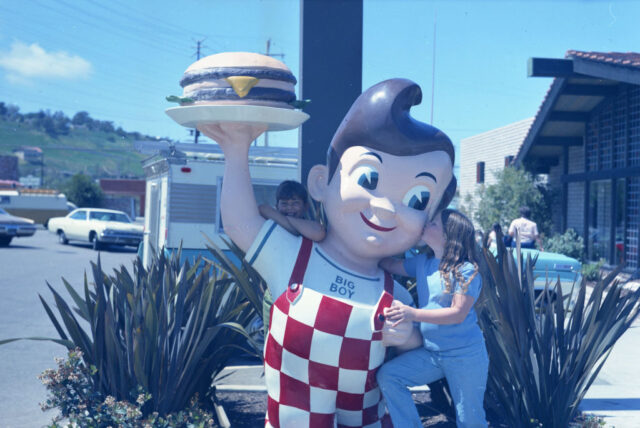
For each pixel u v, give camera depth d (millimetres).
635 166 14164
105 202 56156
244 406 5184
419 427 3521
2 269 16047
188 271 4926
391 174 3541
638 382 6262
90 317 4309
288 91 3691
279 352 3463
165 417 4094
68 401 3916
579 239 16000
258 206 3754
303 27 5359
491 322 4512
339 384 3426
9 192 37625
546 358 4320
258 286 4445
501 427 4691
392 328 3455
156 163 9547
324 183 3799
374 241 3547
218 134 3697
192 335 4266
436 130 3658
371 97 3592
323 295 3424
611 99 15523
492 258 4453
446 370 3566
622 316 4469
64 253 21219
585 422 4250
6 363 7086
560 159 18391
